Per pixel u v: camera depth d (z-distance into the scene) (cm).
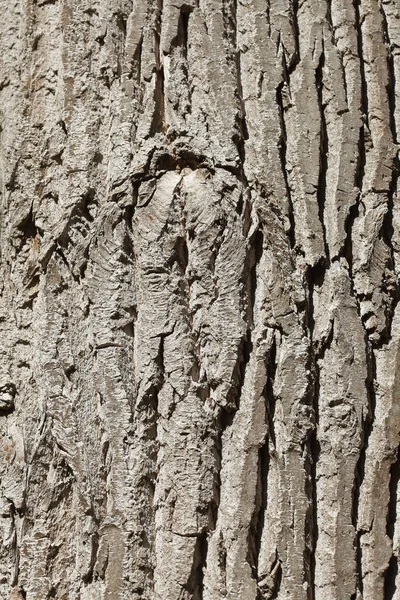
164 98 200
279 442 194
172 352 195
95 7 203
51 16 206
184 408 194
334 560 193
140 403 194
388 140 203
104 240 197
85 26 203
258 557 192
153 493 194
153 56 201
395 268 201
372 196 201
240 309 195
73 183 199
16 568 195
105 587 192
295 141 200
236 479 193
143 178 198
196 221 196
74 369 197
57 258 199
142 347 195
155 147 198
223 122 199
